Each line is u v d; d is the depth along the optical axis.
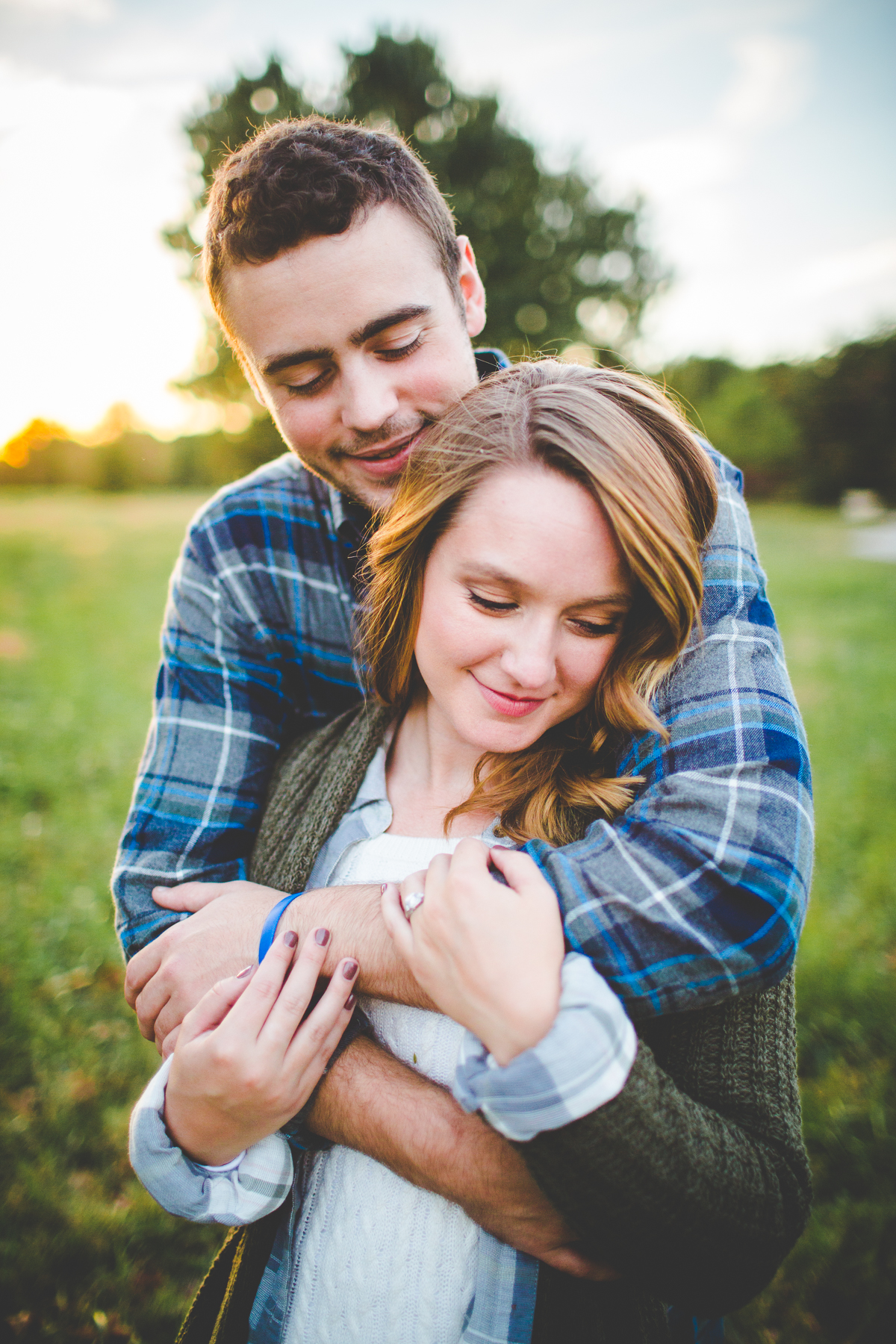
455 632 0.98
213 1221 0.97
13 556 13.94
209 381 18.75
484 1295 0.94
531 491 0.92
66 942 3.18
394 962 0.96
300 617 1.50
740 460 39.19
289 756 1.40
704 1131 0.81
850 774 4.89
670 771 0.99
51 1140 2.28
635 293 25.17
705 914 0.85
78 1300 1.87
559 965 0.81
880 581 13.38
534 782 1.10
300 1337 1.01
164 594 11.49
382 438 1.25
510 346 21.80
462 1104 0.79
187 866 1.35
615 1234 0.78
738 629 1.05
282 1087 0.92
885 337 38.28
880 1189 2.10
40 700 6.48
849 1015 2.76
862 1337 1.79
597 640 0.99
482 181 21.03
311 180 1.09
